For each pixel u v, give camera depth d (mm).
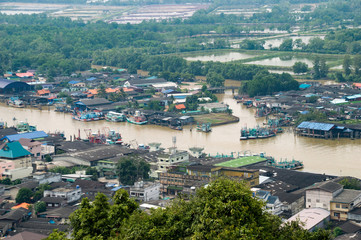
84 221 162750
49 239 160500
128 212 168375
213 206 152625
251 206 154000
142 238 153000
